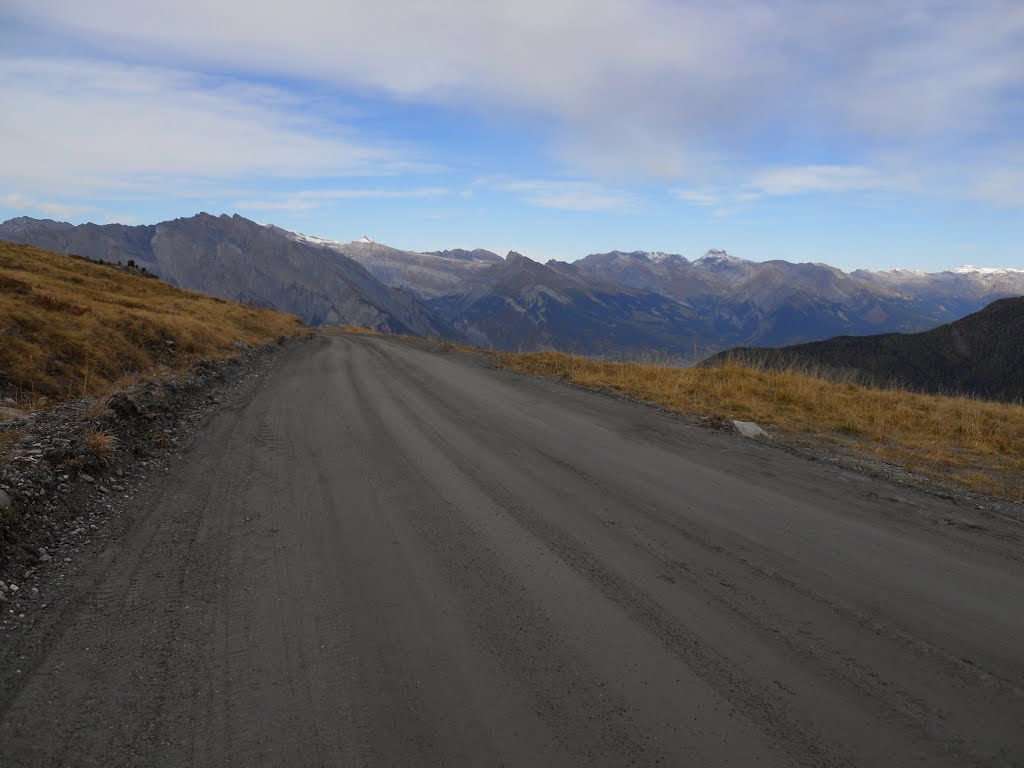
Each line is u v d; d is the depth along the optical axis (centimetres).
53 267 3844
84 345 1331
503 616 371
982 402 1416
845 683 305
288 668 317
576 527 517
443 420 966
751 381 1412
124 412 827
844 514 559
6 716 279
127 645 339
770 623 364
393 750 257
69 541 483
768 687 302
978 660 326
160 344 1730
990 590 410
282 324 4334
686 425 962
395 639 346
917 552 474
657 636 349
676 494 608
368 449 777
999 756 253
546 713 282
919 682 306
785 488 638
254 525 520
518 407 1089
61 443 659
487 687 302
